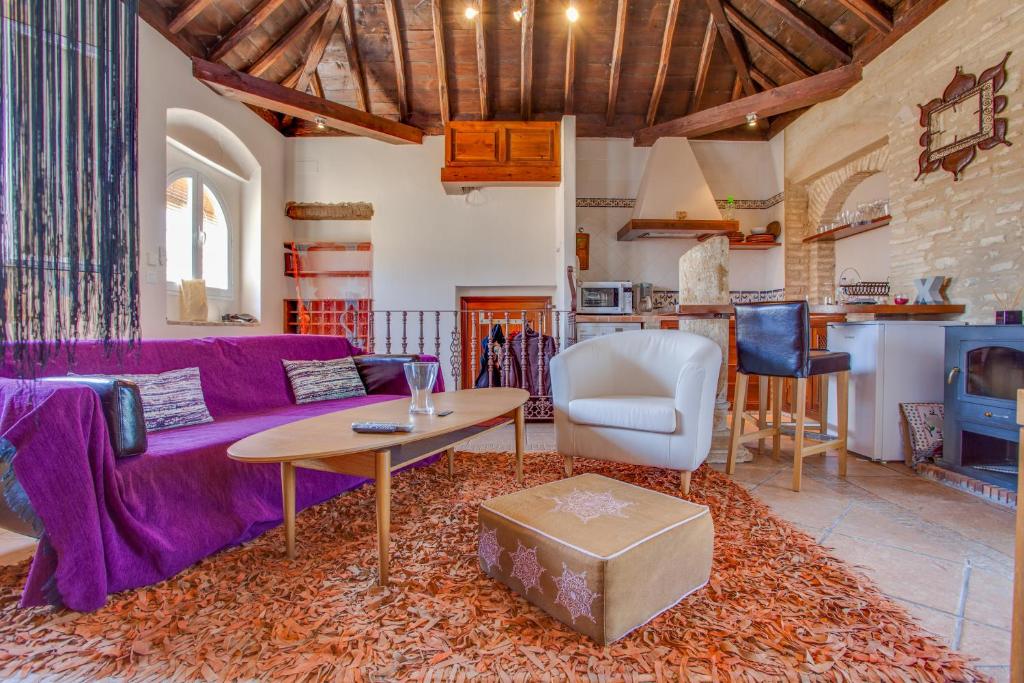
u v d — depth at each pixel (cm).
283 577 148
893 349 274
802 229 510
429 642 116
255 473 181
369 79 495
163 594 139
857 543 172
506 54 475
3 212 84
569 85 468
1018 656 79
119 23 94
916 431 263
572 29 443
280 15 405
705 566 141
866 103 379
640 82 504
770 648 114
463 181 456
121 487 142
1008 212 268
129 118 96
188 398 212
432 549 165
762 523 187
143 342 217
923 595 137
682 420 216
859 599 134
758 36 427
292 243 525
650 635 119
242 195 480
